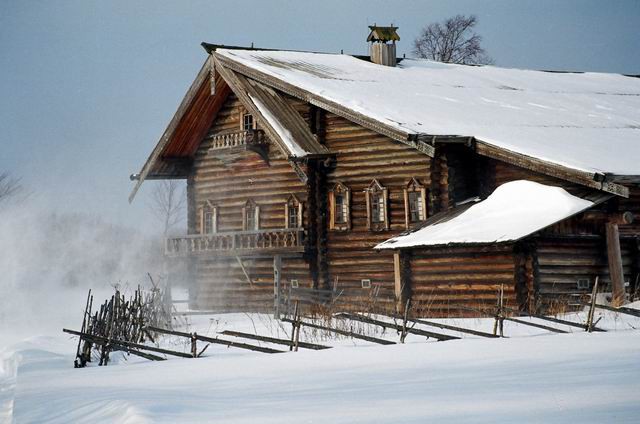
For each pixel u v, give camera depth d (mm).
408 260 40969
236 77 48781
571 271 38000
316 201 47438
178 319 43281
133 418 12133
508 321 31641
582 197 37969
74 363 24578
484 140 40938
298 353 22844
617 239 37750
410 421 11016
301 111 48531
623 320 30094
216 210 52031
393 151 45125
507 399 12422
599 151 41375
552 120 47875
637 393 12375
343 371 17531
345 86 48344
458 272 39531
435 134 40719
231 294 51094
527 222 36781
